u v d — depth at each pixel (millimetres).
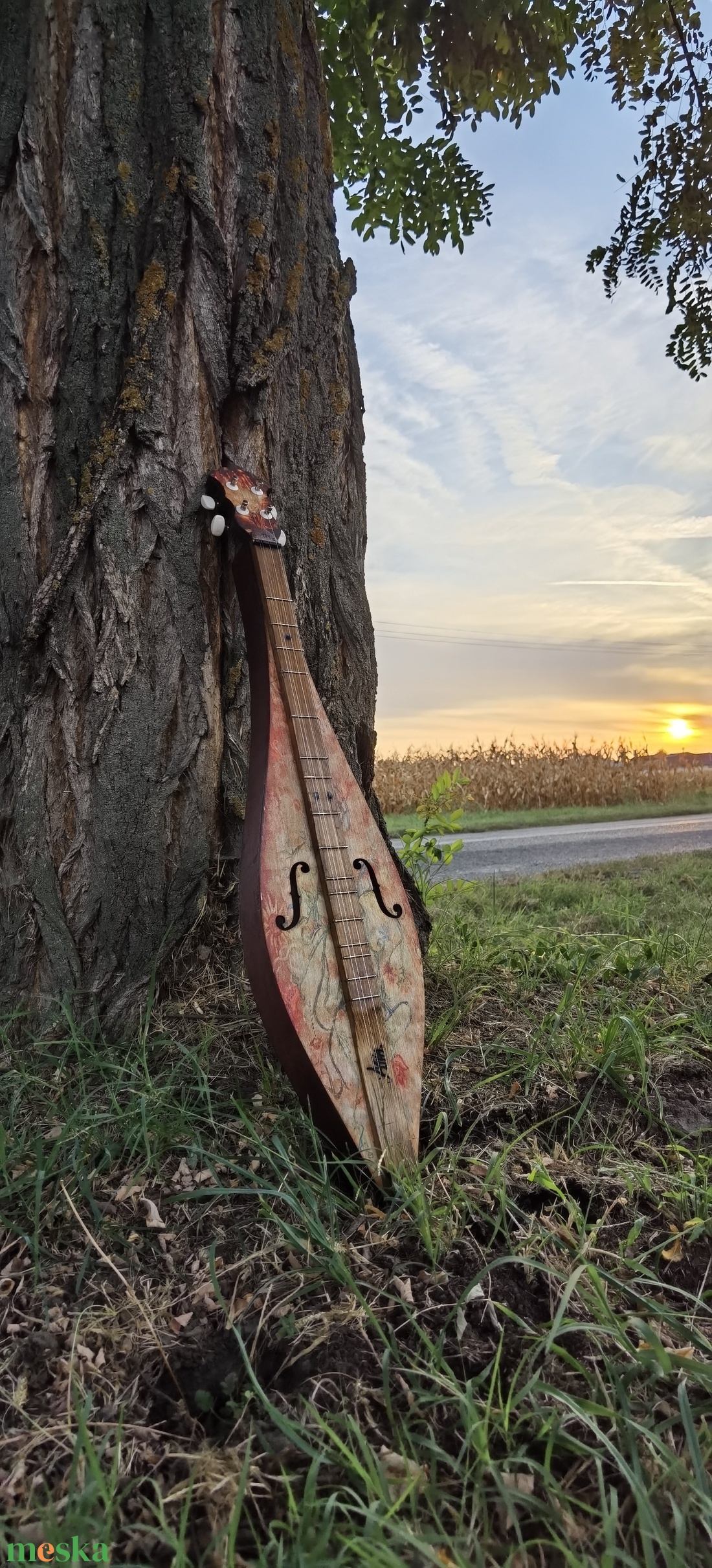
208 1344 1468
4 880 2332
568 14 4969
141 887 2291
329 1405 1337
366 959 1943
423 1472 1219
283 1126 1949
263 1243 1673
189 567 2297
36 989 2307
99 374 2244
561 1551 1150
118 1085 2008
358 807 2104
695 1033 2605
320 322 2629
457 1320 1486
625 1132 2107
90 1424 1329
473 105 5031
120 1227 1705
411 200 5789
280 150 2426
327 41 4730
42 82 2207
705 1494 1200
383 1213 1739
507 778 16703
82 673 2275
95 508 2229
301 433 2531
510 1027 2520
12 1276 1598
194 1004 2305
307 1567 1087
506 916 4797
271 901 1859
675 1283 1647
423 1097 2137
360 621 2781
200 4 2234
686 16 5379
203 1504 1206
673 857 8086
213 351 2303
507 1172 1895
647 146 6090
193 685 2322
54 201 2229
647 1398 1382
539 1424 1308
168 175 2229
